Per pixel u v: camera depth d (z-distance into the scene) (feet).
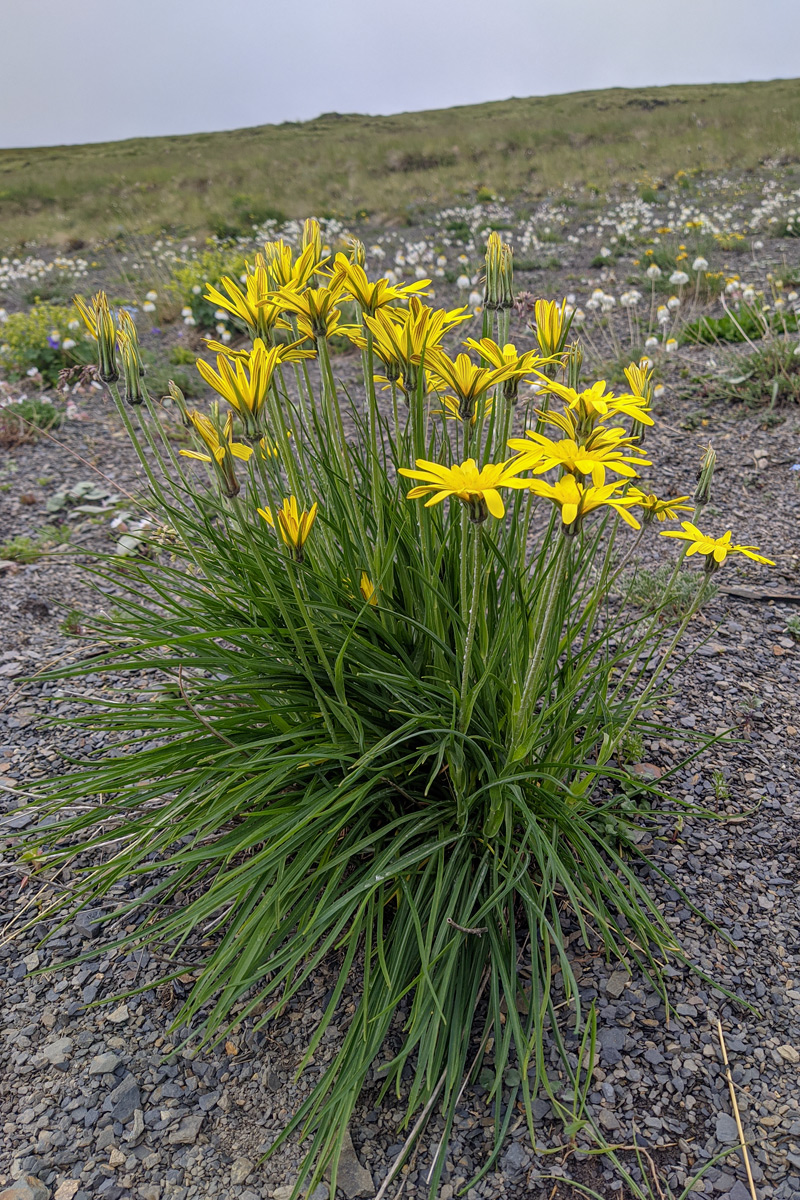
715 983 1.24
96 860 1.62
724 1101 1.16
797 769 1.70
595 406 0.90
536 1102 1.18
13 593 2.61
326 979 1.38
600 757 1.40
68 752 1.90
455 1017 1.19
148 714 1.39
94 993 1.39
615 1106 1.16
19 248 11.28
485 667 1.28
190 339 5.57
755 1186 1.06
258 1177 1.13
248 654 1.36
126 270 8.63
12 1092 1.25
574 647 2.06
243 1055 1.28
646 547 2.59
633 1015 1.27
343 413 3.60
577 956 1.36
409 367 1.19
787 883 1.46
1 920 1.52
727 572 2.41
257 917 1.14
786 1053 1.20
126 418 1.34
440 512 1.43
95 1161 1.16
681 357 4.10
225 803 1.20
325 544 1.43
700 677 1.97
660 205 8.96
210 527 1.45
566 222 8.58
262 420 1.26
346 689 1.39
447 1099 1.10
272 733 1.36
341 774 1.35
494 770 1.32
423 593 1.39
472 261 6.95
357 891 1.11
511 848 1.31
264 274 1.26
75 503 3.36
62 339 4.94
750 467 3.00
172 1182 1.13
